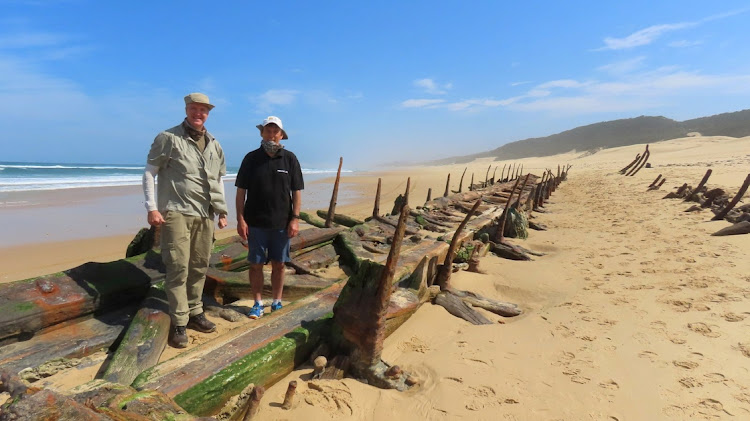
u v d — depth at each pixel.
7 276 6.93
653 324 4.22
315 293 4.19
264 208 3.93
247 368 2.76
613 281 5.73
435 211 11.45
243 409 2.72
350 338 3.36
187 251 3.49
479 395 3.00
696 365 3.38
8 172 37.06
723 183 18.09
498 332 4.18
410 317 4.47
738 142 50.50
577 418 2.75
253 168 3.92
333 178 42.53
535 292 5.53
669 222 10.33
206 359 2.76
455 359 3.54
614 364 3.45
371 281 3.33
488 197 15.95
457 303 4.89
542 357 3.60
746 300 4.73
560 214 13.30
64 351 3.08
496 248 7.82
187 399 2.39
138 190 22.88
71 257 8.33
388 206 17.94
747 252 6.86
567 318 4.50
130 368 2.89
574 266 6.65
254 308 4.24
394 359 3.61
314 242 6.41
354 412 2.81
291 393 2.76
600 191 20.22
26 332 3.10
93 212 14.46
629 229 9.76
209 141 3.64
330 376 3.19
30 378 2.82
